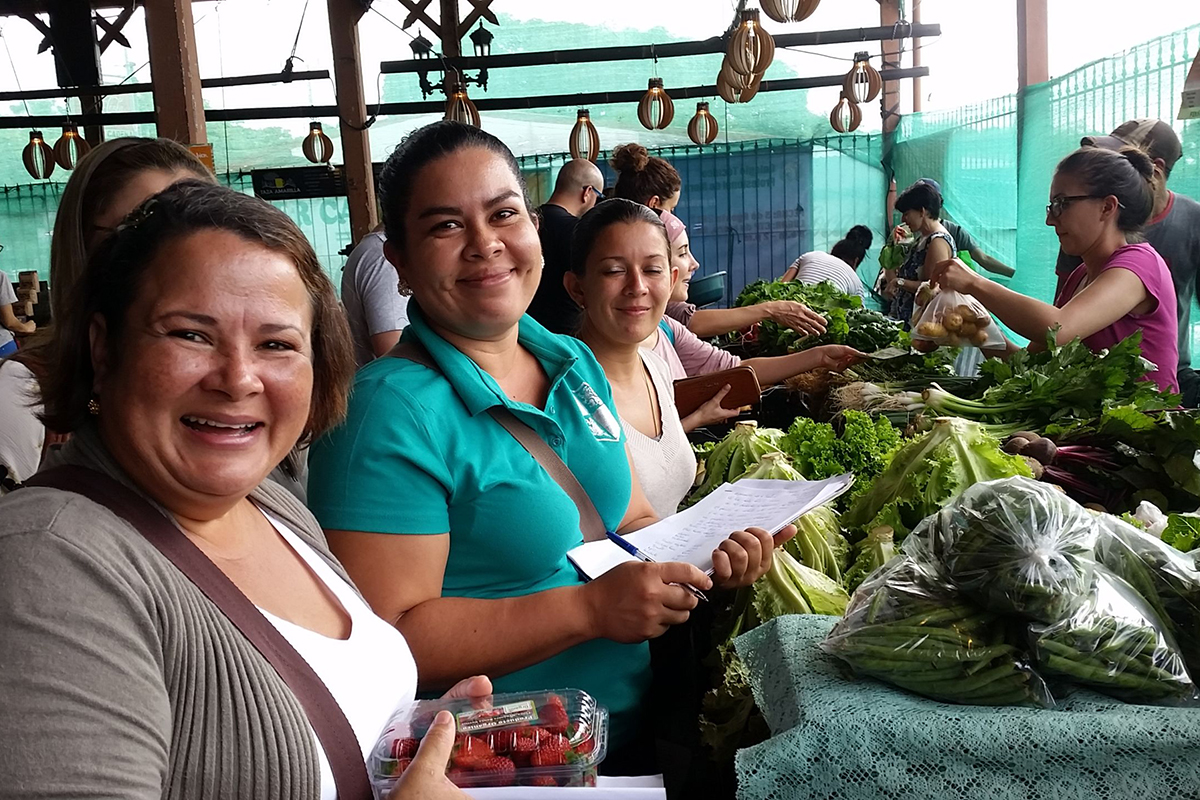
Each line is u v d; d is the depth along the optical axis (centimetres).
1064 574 132
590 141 983
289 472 168
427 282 179
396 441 166
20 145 1561
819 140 1492
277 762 110
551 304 429
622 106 1606
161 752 102
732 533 180
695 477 304
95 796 92
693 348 417
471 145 178
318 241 1550
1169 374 357
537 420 184
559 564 184
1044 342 350
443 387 176
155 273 109
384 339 381
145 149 200
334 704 119
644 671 202
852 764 127
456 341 188
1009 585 133
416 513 166
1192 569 145
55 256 198
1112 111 591
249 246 113
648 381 290
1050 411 319
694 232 1542
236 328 111
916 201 718
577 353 214
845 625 150
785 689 149
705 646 224
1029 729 123
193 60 766
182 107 758
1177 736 120
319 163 1134
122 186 192
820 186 1505
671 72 1588
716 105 1594
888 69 1218
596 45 1576
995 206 882
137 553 106
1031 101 741
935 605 140
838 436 350
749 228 1530
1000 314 368
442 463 171
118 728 96
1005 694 131
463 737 127
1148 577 143
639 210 271
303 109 1078
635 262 266
